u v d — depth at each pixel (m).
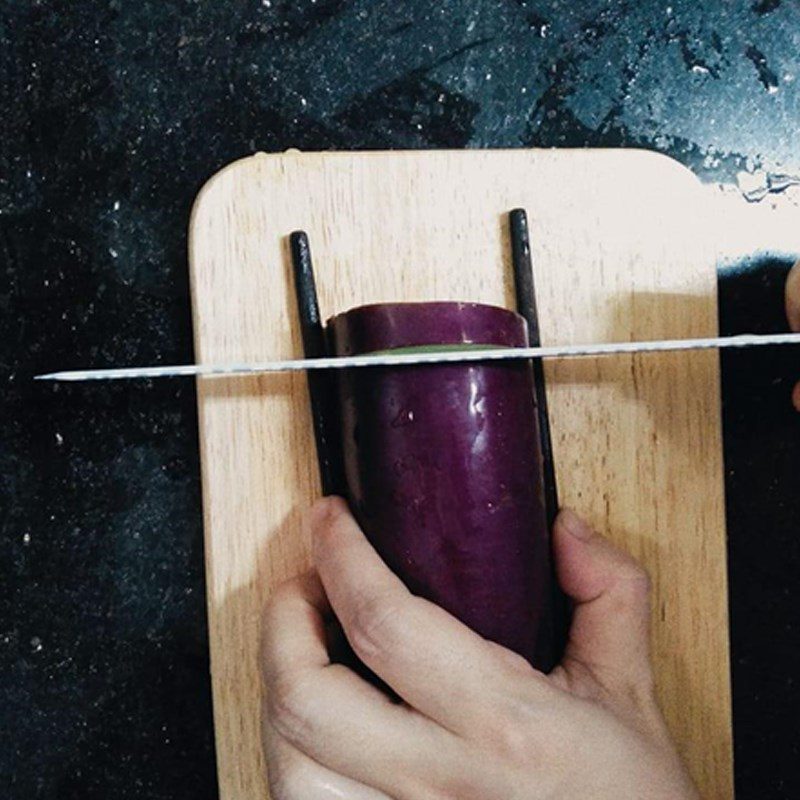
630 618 0.43
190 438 0.50
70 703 0.50
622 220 0.48
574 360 0.47
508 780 0.38
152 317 0.50
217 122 0.51
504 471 0.40
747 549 0.51
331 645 0.43
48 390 0.50
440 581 0.40
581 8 0.52
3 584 0.50
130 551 0.50
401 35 0.51
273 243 0.46
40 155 0.50
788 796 0.51
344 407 0.41
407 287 0.47
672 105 0.52
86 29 0.51
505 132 0.51
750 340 0.40
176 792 0.50
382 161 0.47
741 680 0.51
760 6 0.52
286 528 0.46
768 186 0.52
